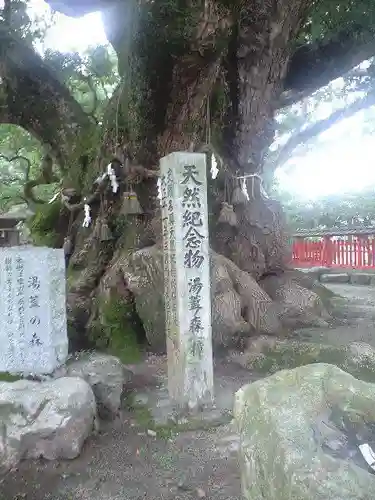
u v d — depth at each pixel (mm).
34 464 4223
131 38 8000
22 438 4184
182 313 5246
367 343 7340
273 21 7910
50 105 10938
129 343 7484
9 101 10742
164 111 8812
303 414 2094
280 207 10156
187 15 7238
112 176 8289
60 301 5316
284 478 1779
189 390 5238
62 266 5367
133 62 8234
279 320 8500
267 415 2152
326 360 6629
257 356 6938
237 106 9016
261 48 8203
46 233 11844
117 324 7676
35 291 5094
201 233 5352
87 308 8484
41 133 11406
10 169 20062
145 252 7863
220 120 9148
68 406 4336
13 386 4574
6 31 9797
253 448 2111
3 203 20344
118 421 5090
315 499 1609
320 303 9523
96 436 4734
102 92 15375
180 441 4613
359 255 18672
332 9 9250
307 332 8305
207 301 5363
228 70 8633
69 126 11141
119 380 5375
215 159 8297
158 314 7414
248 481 2131
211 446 4492
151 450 4457
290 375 2469
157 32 7484
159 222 8398
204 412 5223
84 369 5266
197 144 8656
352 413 2105
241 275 8406
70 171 10945
